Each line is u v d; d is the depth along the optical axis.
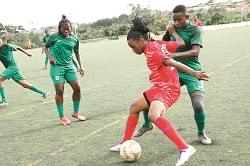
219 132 6.05
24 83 10.02
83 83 12.41
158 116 4.70
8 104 9.94
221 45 22.84
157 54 4.77
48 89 12.01
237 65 13.33
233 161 4.86
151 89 5.00
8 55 9.73
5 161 5.46
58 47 7.17
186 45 5.59
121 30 56.25
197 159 4.98
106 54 24.89
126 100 9.12
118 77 13.14
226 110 7.38
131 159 5.00
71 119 7.71
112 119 7.42
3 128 7.41
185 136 5.95
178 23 5.51
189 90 5.57
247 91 8.94
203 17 65.44
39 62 23.86
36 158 5.48
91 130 6.73
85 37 55.97
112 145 5.80
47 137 6.53
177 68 4.69
